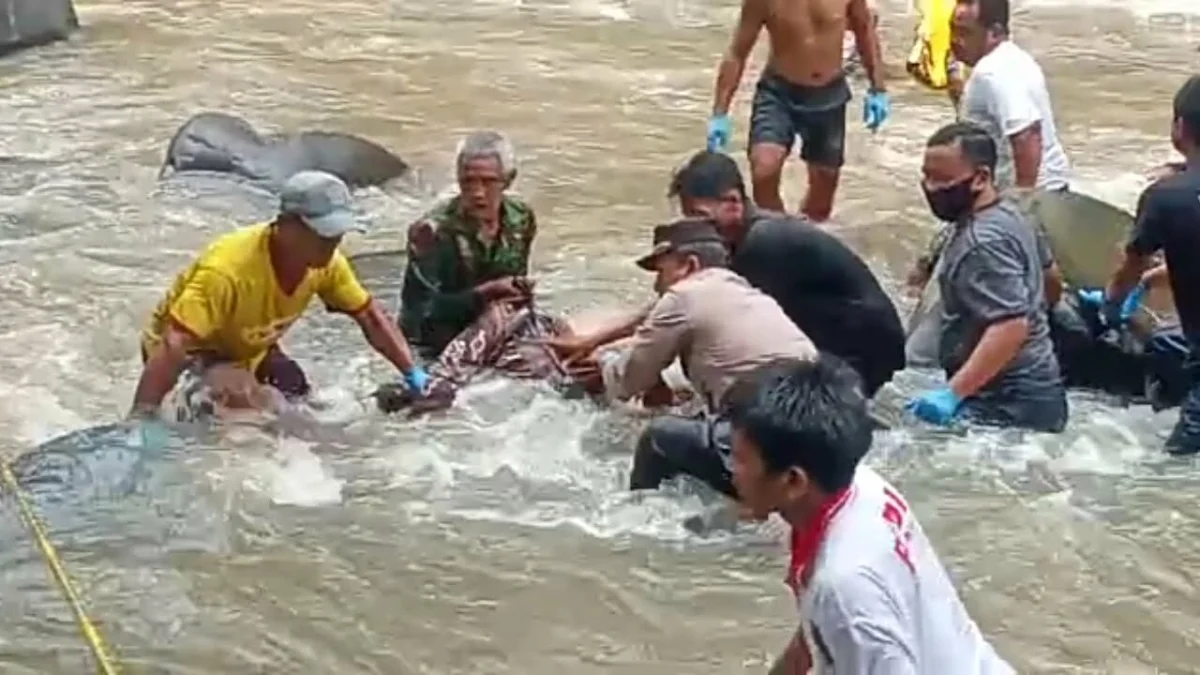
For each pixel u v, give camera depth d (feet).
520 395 23.47
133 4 51.13
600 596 19.25
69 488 20.90
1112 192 33.73
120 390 24.39
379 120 39.50
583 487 21.43
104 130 38.27
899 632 11.48
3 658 17.95
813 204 31.76
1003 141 27.04
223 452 21.71
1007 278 21.83
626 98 41.32
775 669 13.17
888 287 28.17
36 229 31.27
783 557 19.97
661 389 22.90
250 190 33.53
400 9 51.16
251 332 21.98
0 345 25.91
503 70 44.04
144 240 30.81
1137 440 22.58
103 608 18.81
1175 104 22.09
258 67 44.29
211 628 18.58
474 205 24.22
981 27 27.25
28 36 45.73
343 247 30.81
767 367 20.12
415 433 22.61
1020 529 20.52
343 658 18.16
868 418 11.84
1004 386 22.56
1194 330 22.04
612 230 31.48
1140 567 19.86
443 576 19.58
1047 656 18.24
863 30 31.68
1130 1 52.44
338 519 20.65
